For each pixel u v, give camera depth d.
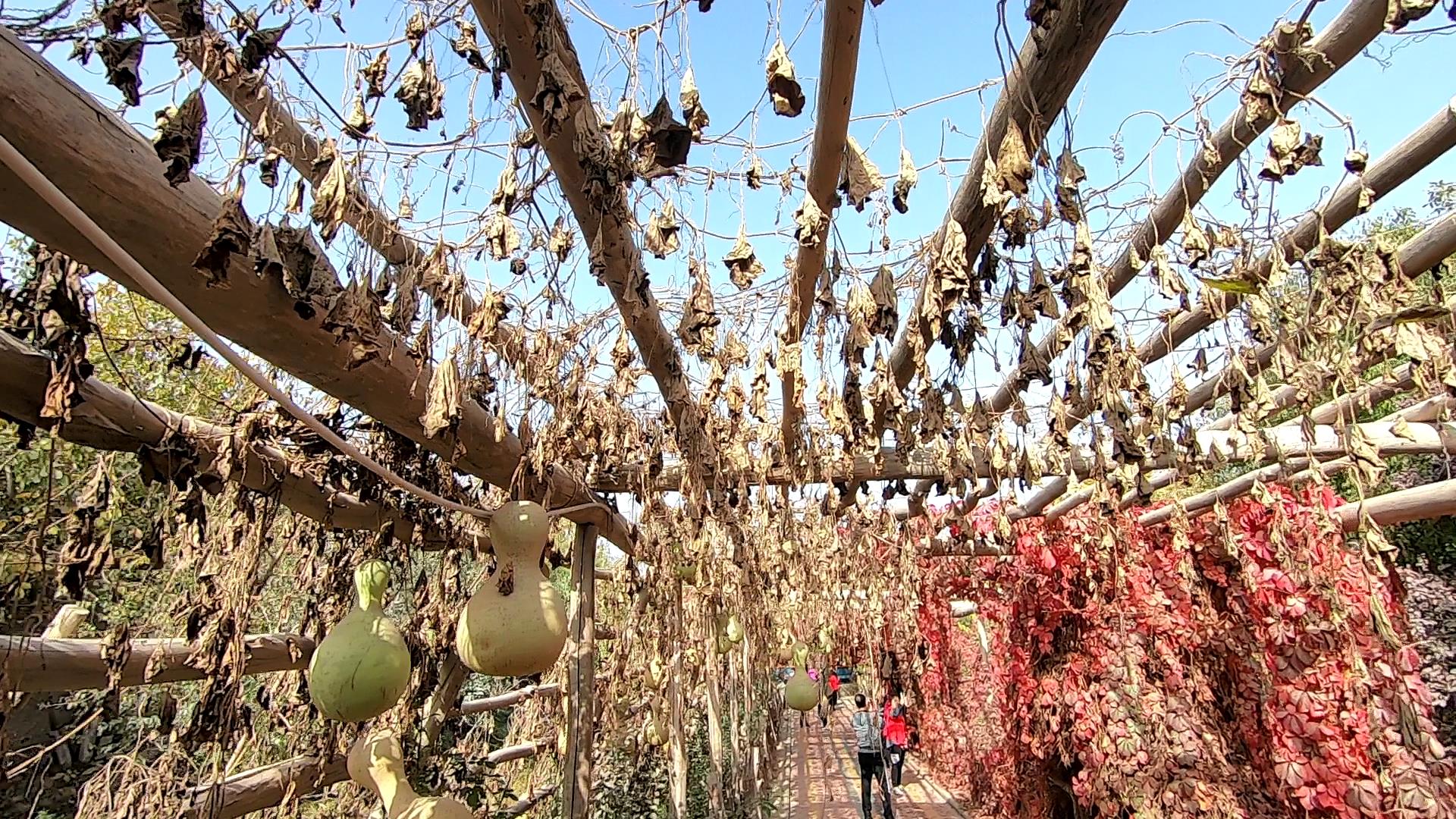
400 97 1.23
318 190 1.22
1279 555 2.82
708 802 5.69
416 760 2.63
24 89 0.78
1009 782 5.42
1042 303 1.65
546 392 2.08
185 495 1.56
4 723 1.41
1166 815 3.36
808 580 5.95
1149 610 3.78
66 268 1.13
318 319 1.21
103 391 1.36
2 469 2.52
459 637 1.65
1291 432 2.89
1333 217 1.86
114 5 1.01
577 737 2.86
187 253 1.00
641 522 3.11
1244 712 3.79
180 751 1.96
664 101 1.24
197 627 1.81
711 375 2.01
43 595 1.46
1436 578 5.30
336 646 1.52
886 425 2.28
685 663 5.11
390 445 1.99
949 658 7.61
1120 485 2.60
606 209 1.28
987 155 1.24
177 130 0.94
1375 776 3.04
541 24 1.03
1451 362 1.97
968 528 3.21
